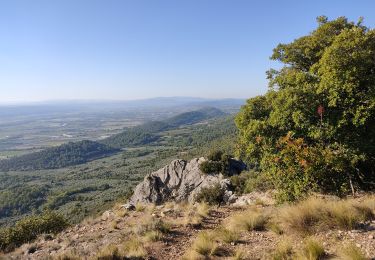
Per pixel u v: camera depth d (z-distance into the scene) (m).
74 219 57.12
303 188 8.58
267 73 14.12
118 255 7.56
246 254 6.71
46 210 15.59
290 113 9.34
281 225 7.82
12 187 157.12
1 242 12.56
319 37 11.96
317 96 8.94
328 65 8.66
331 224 6.86
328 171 8.55
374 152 8.73
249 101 12.70
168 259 7.34
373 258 5.27
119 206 15.09
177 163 25.36
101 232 10.73
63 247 9.52
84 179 168.38
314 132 8.88
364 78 8.32
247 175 19.00
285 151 8.63
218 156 24.70
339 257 5.59
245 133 10.84
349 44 8.45
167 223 9.80
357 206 7.27
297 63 13.16
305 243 6.36
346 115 8.48
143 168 168.12
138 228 9.51
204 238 7.63
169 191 23.34
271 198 12.78
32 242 11.62
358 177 9.55
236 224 8.72
